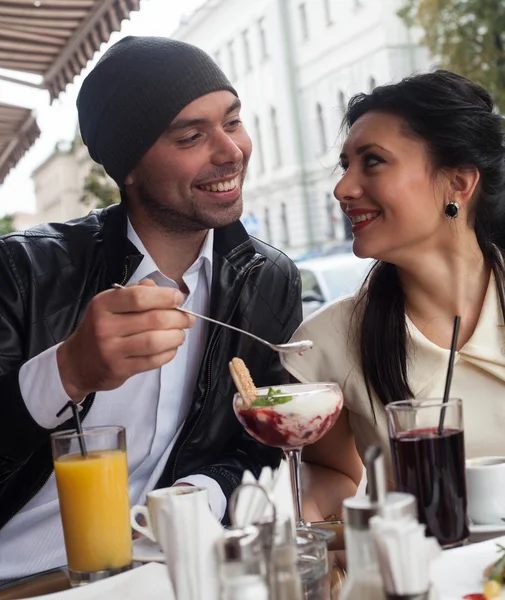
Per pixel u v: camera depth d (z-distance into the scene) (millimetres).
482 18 10391
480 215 1955
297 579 970
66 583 1475
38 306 2189
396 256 1913
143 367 1585
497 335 1902
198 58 2174
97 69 2260
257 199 20047
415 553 940
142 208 2232
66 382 1694
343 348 2031
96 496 1406
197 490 1471
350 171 1924
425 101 1874
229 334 2252
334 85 17375
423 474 1354
